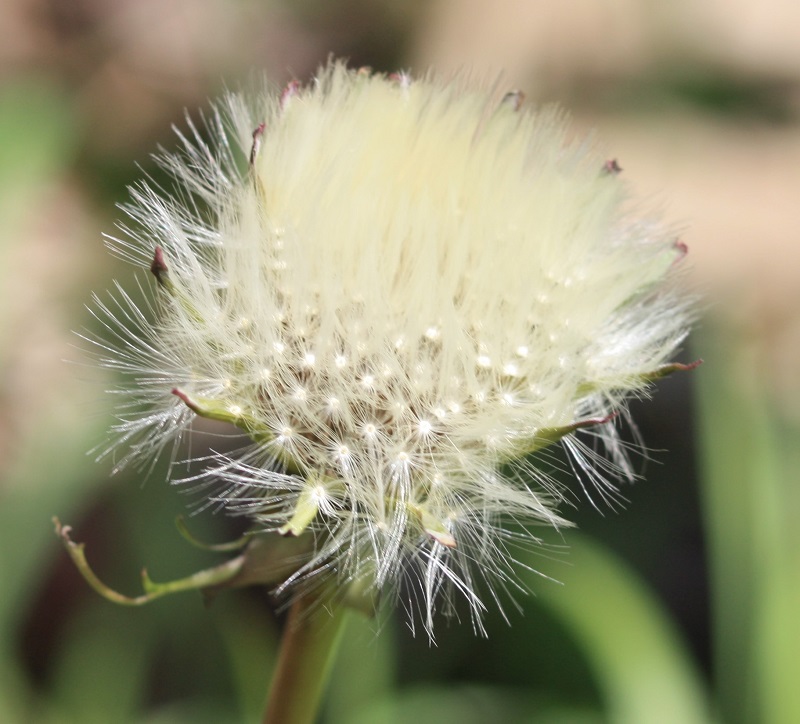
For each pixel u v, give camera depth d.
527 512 0.09
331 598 0.09
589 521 0.18
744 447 0.14
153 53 0.23
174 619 0.15
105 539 0.16
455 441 0.09
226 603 0.16
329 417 0.09
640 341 0.10
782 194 0.23
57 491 0.15
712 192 0.23
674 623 0.17
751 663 0.13
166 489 0.16
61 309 0.18
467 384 0.09
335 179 0.09
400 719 0.15
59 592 0.16
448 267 0.09
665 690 0.14
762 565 0.13
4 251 0.16
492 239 0.09
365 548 0.09
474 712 0.15
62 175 0.20
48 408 0.16
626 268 0.10
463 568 0.09
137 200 0.09
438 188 0.09
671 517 0.18
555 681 0.16
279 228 0.09
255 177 0.09
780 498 0.13
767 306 0.20
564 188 0.10
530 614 0.16
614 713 0.14
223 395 0.09
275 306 0.09
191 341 0.09
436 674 0.16
